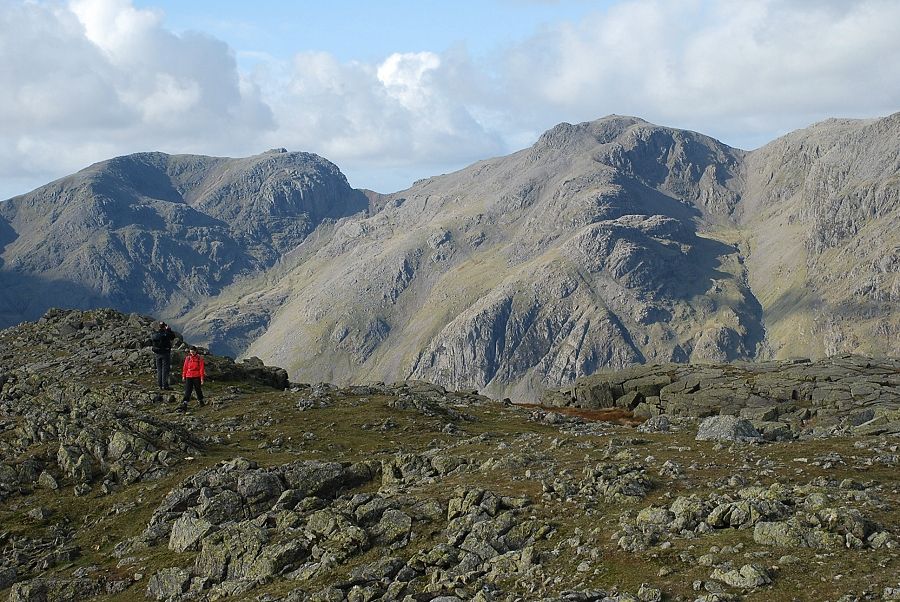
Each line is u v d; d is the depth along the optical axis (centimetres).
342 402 4925
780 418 5491
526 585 1709
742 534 1758
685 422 4347
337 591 1850
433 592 1755
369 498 2448
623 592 1570
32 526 2978
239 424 4322
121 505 3042
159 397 4881
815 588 1465
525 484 2381
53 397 4856
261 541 2253
